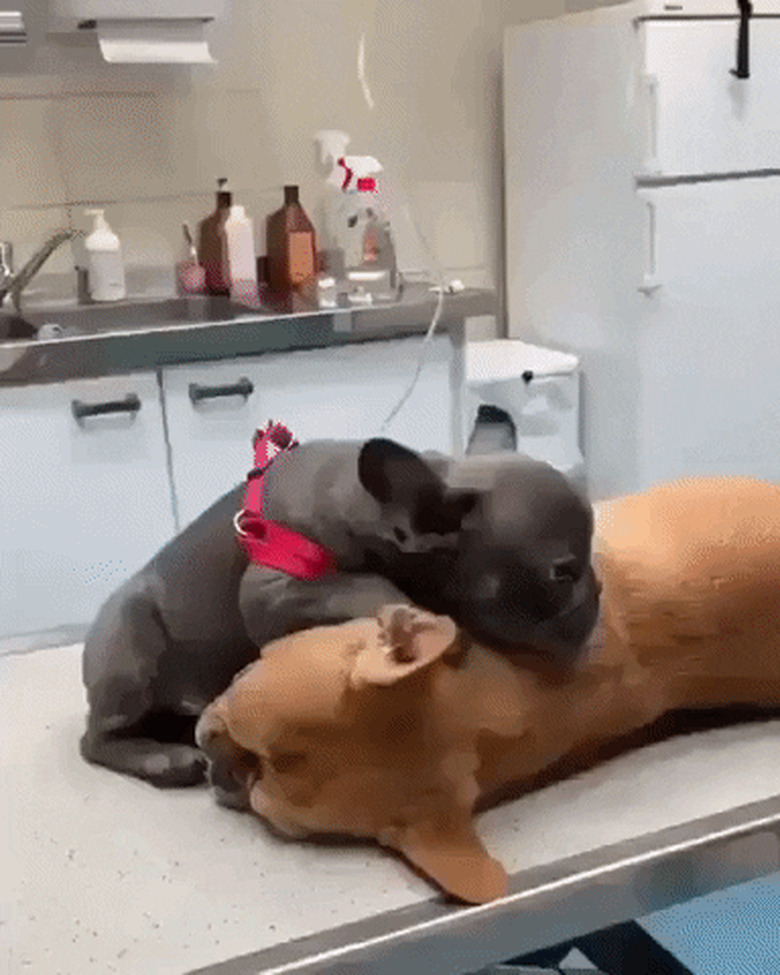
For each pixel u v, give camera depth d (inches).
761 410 122.6
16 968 26.6
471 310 107.8
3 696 40.8
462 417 103.6
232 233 115.1
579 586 30.6
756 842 30.3
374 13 126.7
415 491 30.2
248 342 100.0
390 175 131.7
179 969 26.3
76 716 39.1
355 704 28.8
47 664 43.6
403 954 27.1
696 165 112.1
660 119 109.3
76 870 30.2
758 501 35.4
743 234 116.2
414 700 28.9
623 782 32.6
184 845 31.1
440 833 29.2
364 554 31.0
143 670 34.6
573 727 31.4
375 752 28.9
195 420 100.0
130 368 96.7
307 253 118.5
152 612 34.6
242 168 125.0
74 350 94.5
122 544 99.9
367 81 128.3
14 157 116.1
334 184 123.6
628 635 32.4
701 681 33.9
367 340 104.6
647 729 34.5
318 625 31.0
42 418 95.0
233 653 34.0
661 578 33.0
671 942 56.0
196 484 101.2
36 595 98.0
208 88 121.6
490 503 30.3
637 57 108.9
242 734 29.8
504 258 138.1
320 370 103.5
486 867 28.4
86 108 117.6
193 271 119.6
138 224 122.0
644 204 111.8
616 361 119.9
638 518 34.9
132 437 98.1
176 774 33.9
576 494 31.5
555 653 30.8
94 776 35.0
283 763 29.5
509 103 129.3
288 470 33.5
